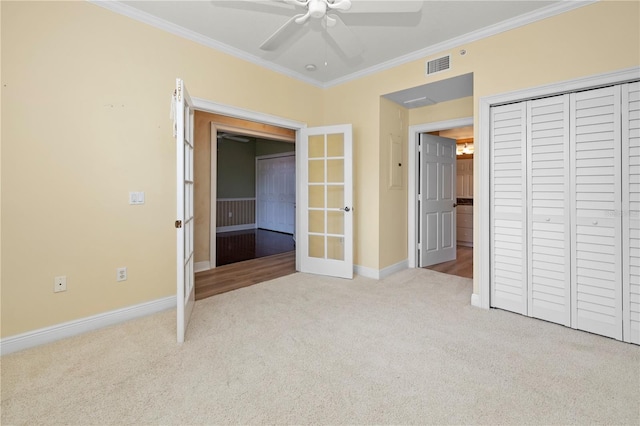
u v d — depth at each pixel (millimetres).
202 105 2961
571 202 2346
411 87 3355
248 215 9148
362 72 3752
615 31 2141
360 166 3893
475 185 2828
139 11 2516
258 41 3014
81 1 2277
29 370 1829
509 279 2688
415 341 2174
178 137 2189
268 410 1491
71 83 2244
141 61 2580
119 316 2508
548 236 2465
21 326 2086
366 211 3850
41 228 2152
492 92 2721
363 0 1812
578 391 1616
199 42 2924
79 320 2316
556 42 2381
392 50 3207
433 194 4488
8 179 2029
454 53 2990
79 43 2275
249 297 3121
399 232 4148
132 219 2568
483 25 2693
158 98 2684
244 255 5348
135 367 1861
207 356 1987
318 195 4016
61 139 2215
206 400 1563
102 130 2395
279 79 3660
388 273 3934
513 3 2367
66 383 1702
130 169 2545
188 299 2545
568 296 2381
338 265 3824
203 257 4332
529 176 2547
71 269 2277
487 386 1664
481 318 2566
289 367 1857
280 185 8477
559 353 2002
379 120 3693
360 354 2004
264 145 8852
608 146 2188
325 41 3004
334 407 1510
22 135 2068
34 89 2102
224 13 2543
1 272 2018
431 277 3816
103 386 1676
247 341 2186
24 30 2059
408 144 4273
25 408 1501
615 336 2184
